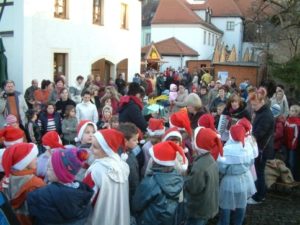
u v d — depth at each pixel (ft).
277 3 52.29
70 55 51.47
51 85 34.27
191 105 20.86
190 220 14.52
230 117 22.21
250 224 19.40
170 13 151.33
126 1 65.16
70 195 10.18
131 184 13.43
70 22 50.93
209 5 185.16
